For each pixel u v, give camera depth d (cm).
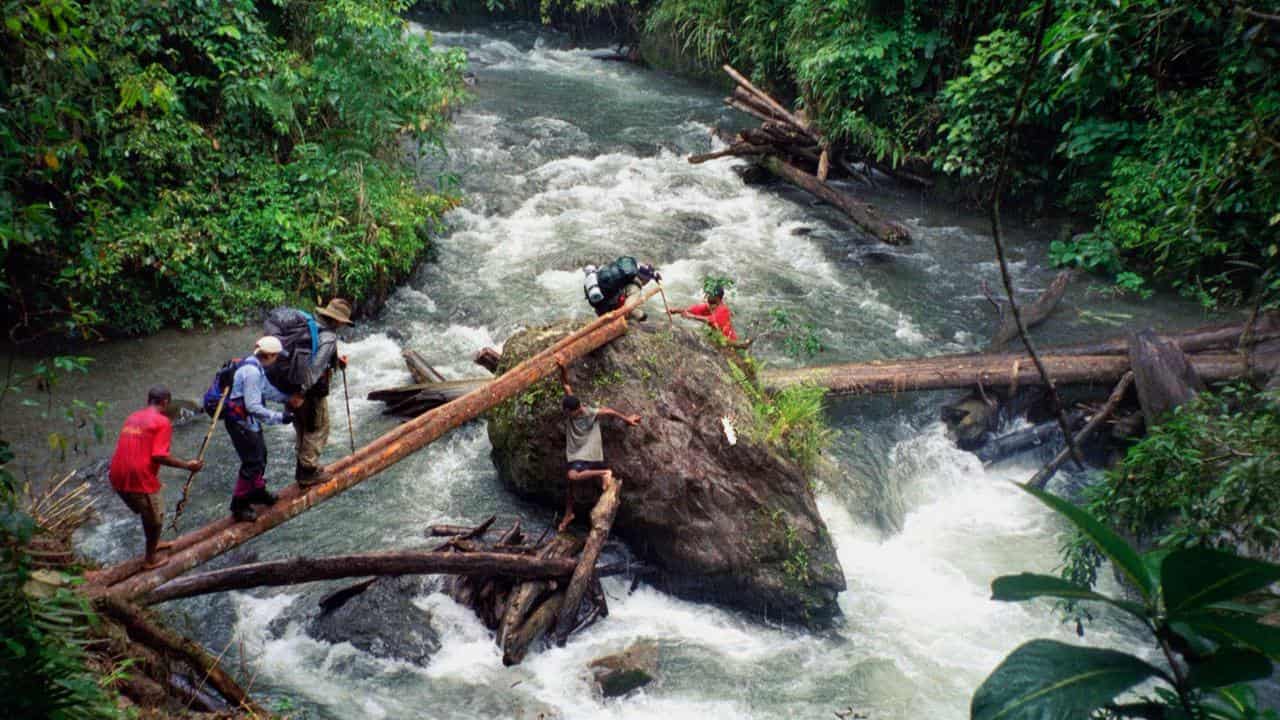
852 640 823
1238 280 1279
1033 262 1494
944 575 909
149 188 1231
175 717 580
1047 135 1571
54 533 763
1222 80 1185
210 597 799
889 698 752
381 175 1410
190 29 1278
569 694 738
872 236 1584
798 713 732
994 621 843
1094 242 1417
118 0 1178
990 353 1141
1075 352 1140
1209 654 166
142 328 1195
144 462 594
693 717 724
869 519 966
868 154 1825
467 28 3044
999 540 964
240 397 619
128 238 1153
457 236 1527
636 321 922
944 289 1405
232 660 736
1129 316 1292
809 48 1844
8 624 465
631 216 1611
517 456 916
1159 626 168
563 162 1792
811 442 912
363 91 1362
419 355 1166
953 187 1725
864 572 910
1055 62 707
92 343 1159
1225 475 609
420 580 811
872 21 1716
